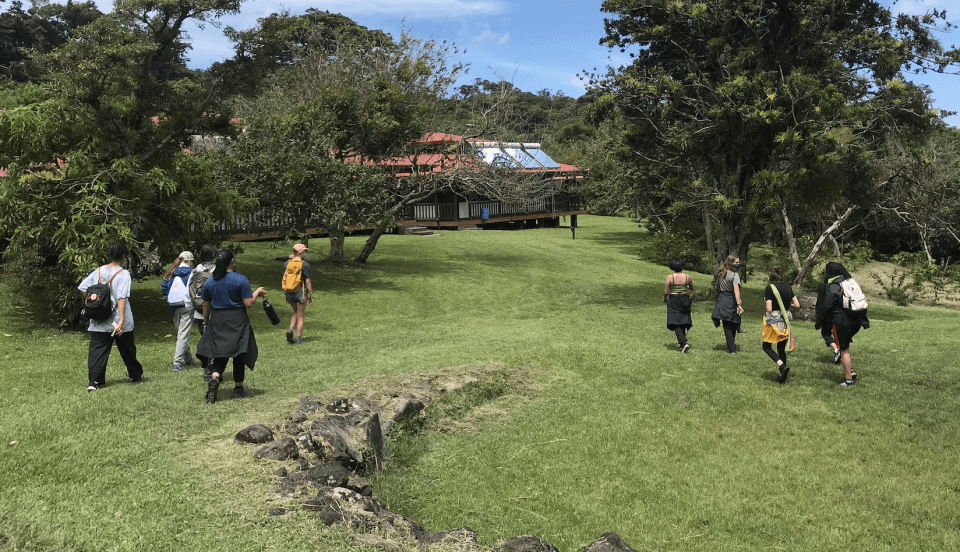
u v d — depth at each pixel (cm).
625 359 1088
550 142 5869
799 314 1666
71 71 1288
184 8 1378
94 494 457
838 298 923
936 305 2662
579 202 4938
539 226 5025
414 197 2627
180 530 409
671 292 1153
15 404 684
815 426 773
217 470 511
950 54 1684
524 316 1677
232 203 1559
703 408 838
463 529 453
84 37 1297
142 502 446
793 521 543
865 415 805
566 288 2241
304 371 927
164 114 1516
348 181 2173
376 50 2584
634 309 1806
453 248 3153
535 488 600
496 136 2814
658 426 772
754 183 1730
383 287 2083
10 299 1413
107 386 791
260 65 1603
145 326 1339
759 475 634
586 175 4431
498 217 4453
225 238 1709
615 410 832
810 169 1719
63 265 1279
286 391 786
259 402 716
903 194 2480
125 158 1325
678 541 506
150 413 660
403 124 2478
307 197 2117
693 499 581
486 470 641
